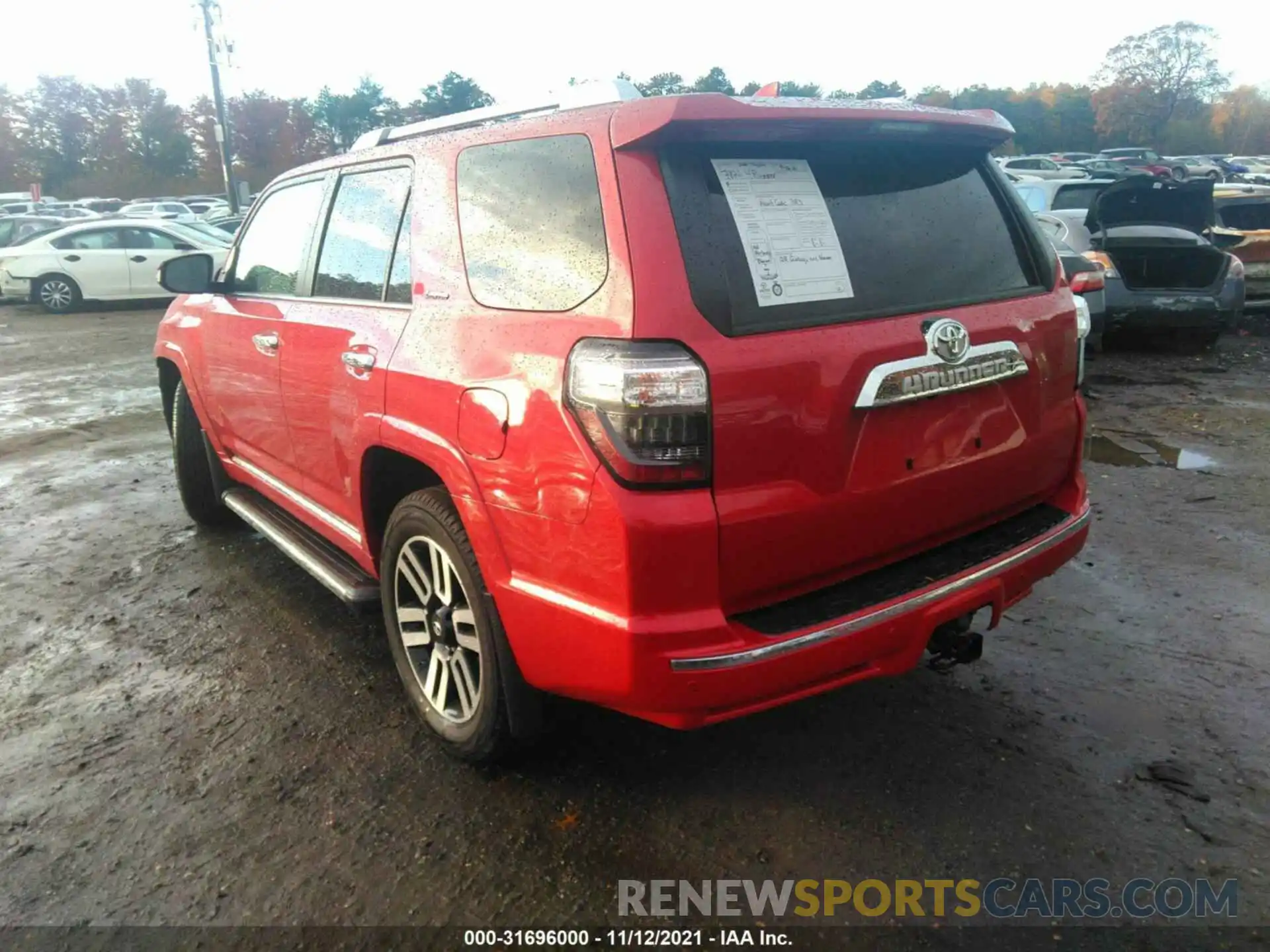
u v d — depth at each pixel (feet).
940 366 7.95
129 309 55.01
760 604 7.50
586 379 7.05
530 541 7.65
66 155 228.22
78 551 16.12
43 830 8.88
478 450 8.01
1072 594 13.05
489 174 8.62
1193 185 28.86
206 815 9.02
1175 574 13.58
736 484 7.07
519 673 8.47
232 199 95.35
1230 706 10.18
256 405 12.79
